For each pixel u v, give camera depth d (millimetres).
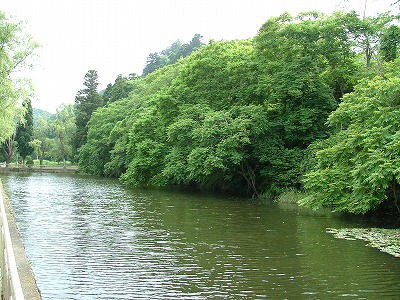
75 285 9445
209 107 32781
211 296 8781
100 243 13766
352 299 8570
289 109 30406
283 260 11641
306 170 26297
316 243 13797
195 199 28531
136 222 18109
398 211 18984
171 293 8953
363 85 18672
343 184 17625
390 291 9039
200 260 11672
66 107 89250
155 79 62344
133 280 9859
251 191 32250
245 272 10484
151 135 40375
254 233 15539
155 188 38781
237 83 32969
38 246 13234
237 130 28125
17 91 36094
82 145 73375
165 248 13094
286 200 26500
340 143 18125
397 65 20844
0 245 6910
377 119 16234
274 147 29516
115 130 57906
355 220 18891
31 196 29688
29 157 85250
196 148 29594
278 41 30016
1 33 34562
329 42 28438
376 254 12266
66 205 24406
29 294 6754
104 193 32938
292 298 8641
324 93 28281
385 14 27891
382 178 14500
